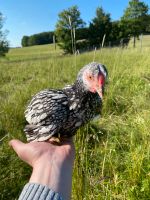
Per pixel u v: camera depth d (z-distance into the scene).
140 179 0.40
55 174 0.21
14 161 0.47
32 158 0.23
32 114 0.32
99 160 0.45
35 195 0.19
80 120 0.32
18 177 0.45
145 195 0.39
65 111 0.31
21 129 0.56
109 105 0.65
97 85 0.31
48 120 0.31
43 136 0.32
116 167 0.43
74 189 0.37
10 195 0.43
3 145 0.50
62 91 0.32
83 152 0.42
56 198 0.19
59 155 0.24
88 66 0.32
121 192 0.40
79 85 0.32
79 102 0.31
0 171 0.45
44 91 0.33
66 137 0.33
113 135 0.53
